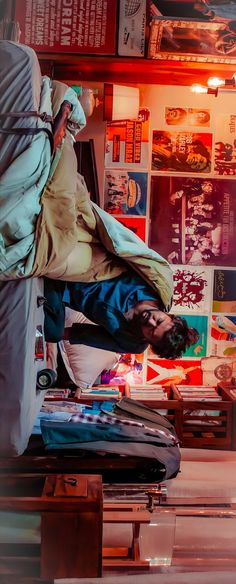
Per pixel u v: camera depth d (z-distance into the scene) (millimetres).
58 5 4641
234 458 3992
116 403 3982
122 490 2705
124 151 5004
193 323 5172
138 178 5035
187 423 4691
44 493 2428
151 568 2484
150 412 4012
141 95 4957
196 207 5086
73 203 2633
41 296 2984
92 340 3426
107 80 4883
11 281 2648
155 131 5000
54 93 2781
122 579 2352
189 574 2393
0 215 2443
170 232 5094
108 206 5039
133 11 4680
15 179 2473
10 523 2406
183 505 2652
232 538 2701
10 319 2639
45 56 4719
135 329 3148
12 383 2639
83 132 4902
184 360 5164
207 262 5129
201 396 4742
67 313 4297
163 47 4723
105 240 3023
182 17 4633
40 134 2553
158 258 3129
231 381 4984
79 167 4895
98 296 3152
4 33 3260
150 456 3137
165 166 5043
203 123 5020
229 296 5160
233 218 5102
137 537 2525
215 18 4648
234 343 5184
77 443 3127
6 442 2672
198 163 5051
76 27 4684
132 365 5145
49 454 3133
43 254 2570
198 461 3887
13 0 4605
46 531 2344
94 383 5055
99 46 4727
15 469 3023
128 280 3182
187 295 5152
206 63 4820
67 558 2355
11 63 2570
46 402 3992
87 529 2355
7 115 2527
